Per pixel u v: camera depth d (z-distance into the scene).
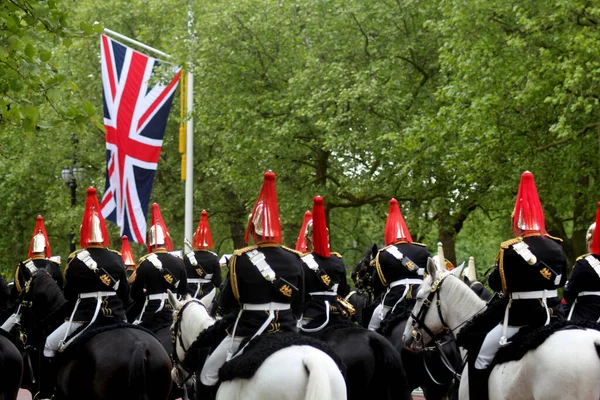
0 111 36.97
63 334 31.52
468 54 65.69
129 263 51.81
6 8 35.47
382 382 27.77
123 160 70.50
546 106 65.00
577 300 28.53
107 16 111.81
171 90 72.88
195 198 101.25
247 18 83.62
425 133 68.62
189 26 88.94
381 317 35.12
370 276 38.66
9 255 120.50
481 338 26.95
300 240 36.59
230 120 82.50
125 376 28.45
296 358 22.19
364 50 80.75
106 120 70.75
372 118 76.44
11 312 40.97
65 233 118.25
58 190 110.00
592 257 28.30
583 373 23.11
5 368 31.73
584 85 62.50
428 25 72.00
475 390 26.70
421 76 81.12
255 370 22.50
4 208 116.31
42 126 36.06
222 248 120.62
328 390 20.80
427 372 32.97
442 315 29.23
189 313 29.02
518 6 62.53
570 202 81.38
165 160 105.44
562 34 62.22
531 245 26.00
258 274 25.20
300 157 84.25
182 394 37.06
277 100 82.69
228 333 25.73
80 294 31.84
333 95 75.62
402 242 36.25
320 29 81.38
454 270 29.77
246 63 83.56
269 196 25.91
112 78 70.94
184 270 39.12
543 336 24.25
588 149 67.12
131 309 39.97
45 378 35.03
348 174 81.56
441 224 80.38
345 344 27.89
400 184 77.12
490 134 63.50
